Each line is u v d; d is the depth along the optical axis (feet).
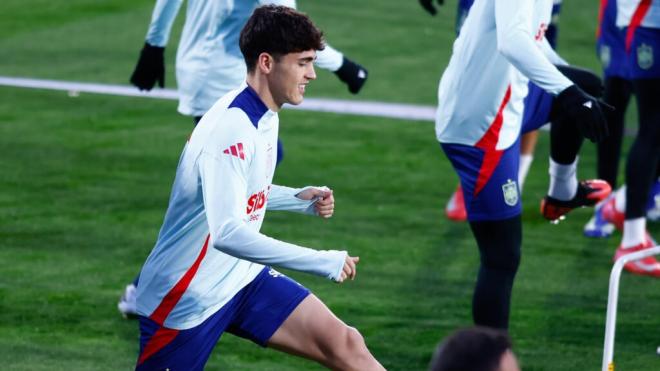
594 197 49.42
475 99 42.96
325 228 63.62
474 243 61.67
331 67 48.47
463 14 61.82
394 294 54.34
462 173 44.11
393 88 95.20
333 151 78.07
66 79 95.50
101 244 60.13
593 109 39.34
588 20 121.80
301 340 35.73
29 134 80.28
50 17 117.29
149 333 35.09
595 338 49.39
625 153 79.05
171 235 34.27
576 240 62.59
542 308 52.80
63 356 46.37
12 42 107.65
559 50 108.68
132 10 120.67
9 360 45.75
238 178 32.42
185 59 50.67
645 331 50.31
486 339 20.39
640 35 55.06
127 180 71.10
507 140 43.34
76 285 54.34
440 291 54.75
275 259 32.12
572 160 47.39
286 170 73.61
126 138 79.92
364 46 108.37
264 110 33.09
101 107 87.45
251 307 35.78
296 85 33.01
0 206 65.87
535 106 45.68
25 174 71.77
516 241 44.11
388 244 61.31
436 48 108.58
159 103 88.99
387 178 72.79
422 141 81.05
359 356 35.58
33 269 56.29
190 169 33.30
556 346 48.47
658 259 60.03
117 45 107.34
